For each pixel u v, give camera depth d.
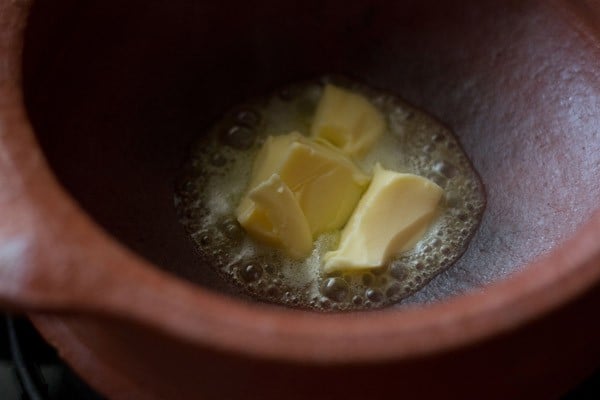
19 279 0.17
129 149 0.24
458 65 0.26
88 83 0.23
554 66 0.24
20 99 0.19
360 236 0.24
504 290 0.18
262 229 0.24
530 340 0.18
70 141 0.22
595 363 0.20
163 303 0.17
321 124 0.26
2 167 0.18
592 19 0.23
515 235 0.24
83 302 0.17
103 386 0.20
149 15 0.24
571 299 0.18
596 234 0.18
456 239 0.25
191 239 0.25
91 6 0.22
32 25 0.20
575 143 0.24
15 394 0.25
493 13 0.25
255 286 0.24
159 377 0.19
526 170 0.25
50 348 0.23
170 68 0.25
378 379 0.18
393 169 0.26
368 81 0.27
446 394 0.19
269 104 0.27
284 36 0.26
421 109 0.27
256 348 0.17
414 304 0.24
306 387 0.18
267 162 0.25
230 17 0.25
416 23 0.26
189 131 0.26
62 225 0.18
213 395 0.19
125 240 0.23
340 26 0.26
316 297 0.24
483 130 0.26
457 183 0.26
